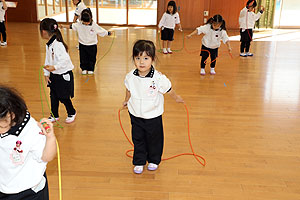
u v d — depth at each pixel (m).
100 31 5.14
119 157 2.84
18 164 1.44
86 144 3.04
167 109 3.89
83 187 2.41
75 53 6.78
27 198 1.54
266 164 2.75
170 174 2.60
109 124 3.46
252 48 7.69
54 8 10.82
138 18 10.72
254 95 4.45
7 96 1.31
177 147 3.01
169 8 6.66
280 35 9.49
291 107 4.04
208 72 5.58
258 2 10.38
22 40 7.87
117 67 5.78
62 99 3.35
